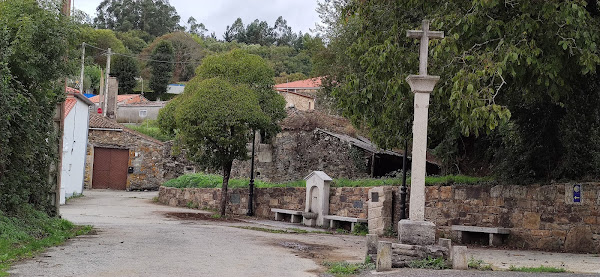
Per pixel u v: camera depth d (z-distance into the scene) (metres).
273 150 30.64
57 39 12.91
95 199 29.06
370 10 14.66
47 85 13.54
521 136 15.99
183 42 79.88
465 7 12.62
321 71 30.20
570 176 15.11
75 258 9.46
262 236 15.30
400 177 23.28
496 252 13.63
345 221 20.30
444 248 9.62
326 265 10.30
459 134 22.09
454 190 16.77
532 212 14.96
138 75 73.44
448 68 12.62
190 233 14.55
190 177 29.97
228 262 9.90
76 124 29.75
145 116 54.03
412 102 14.47
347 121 31.97
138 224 17.11
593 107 14.59
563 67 12.34
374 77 13.91
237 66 22.41
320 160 29.56
